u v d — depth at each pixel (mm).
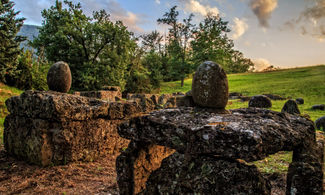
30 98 5426
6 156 5832
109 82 28766
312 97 21391
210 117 2789
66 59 28797
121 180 3193
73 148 5391
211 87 2998
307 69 54156
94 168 5281
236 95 25875
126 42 30312
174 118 2838
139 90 36688
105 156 6137
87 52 29859
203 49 44125
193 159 2574
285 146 2594
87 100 5934
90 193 4047
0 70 16875
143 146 3344
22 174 4703
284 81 36469
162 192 2809
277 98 21219
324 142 3529
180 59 49438
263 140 2229
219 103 3059
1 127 9242
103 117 6113
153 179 2984
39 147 5035
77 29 28219
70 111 5195
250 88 32094
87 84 28062
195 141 2418
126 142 6887
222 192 2311
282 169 4871
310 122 3217
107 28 28547
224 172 2357
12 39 18484
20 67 18969
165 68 55438
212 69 3023
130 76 35969
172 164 2904
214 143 2299
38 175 4672
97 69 28156
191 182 2498
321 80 32094
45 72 20156
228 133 2240
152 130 2781
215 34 43344
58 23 29266
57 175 4727
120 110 6422
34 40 30031
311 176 2709
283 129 2670
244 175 2318
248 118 2822
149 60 47188
